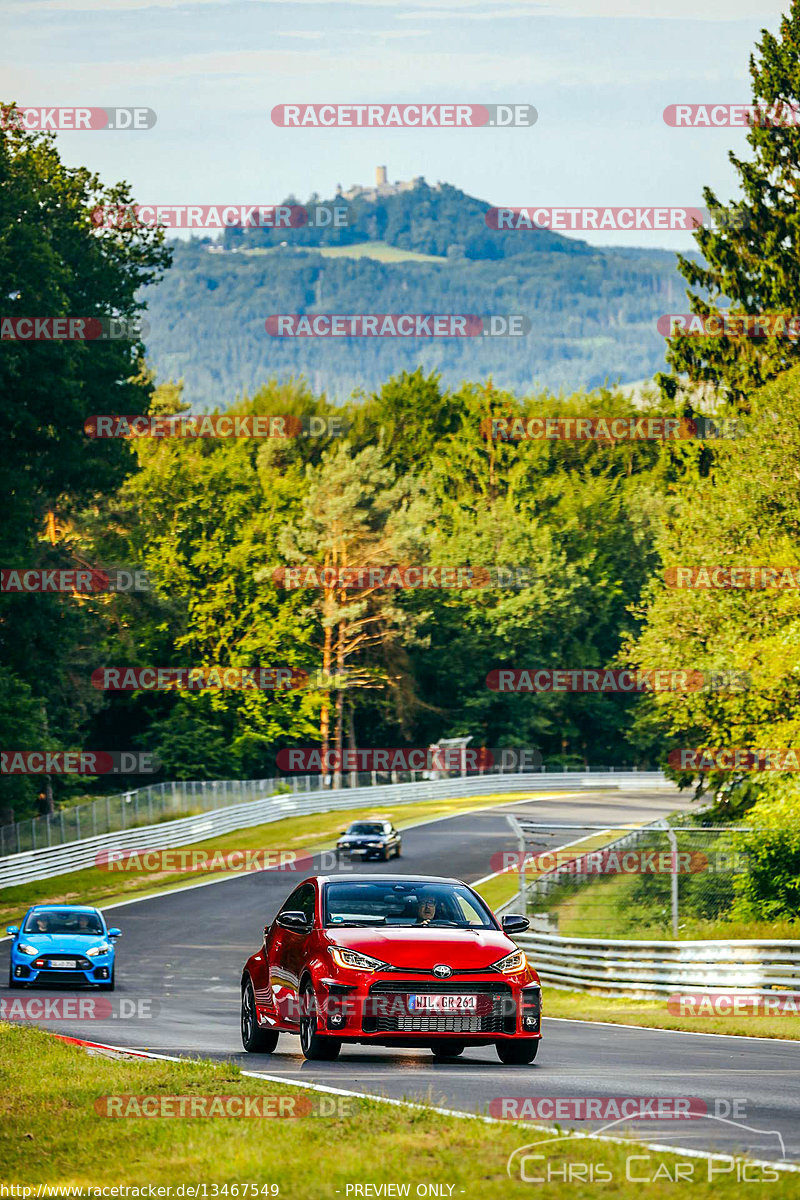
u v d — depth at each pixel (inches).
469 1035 1222.9
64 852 4680.1
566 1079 1153.4
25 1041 1439.5
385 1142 839.7
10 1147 914.1
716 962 2182.6
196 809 5659.5
